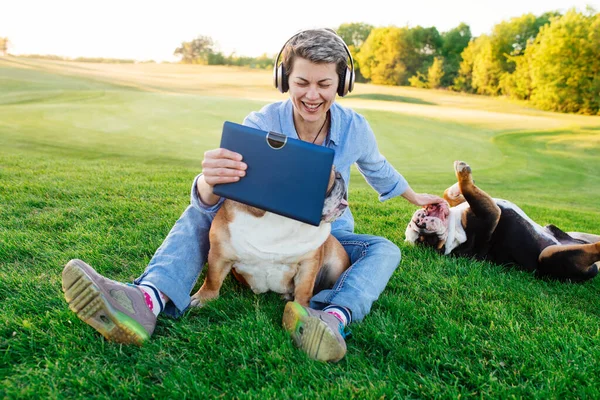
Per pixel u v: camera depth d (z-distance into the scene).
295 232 2.13
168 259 2.17
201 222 2.33
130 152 12.18
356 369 1.86
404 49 64.88
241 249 2.17
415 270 2.96
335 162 2.59
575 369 1.91
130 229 3.36
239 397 1.61
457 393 1.72
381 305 2.41
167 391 1.63
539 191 11.81
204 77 49.06
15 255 2.80
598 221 6.05
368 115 22.61
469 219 3.18
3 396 1.56
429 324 2.27
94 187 4.89
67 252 2.83
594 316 2.52
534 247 3.07
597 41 38.00
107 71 47.97
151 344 1.89
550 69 39.94
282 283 2.34
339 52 2.17
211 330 2.01
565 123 24.95
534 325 2.32
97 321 1.83
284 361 1.84
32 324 1.94
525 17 51.97
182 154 12.42
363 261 2.40
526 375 1.89
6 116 16.39
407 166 13.80
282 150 1.89
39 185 4.79
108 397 1.60
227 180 1.88
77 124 16.00
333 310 2.12
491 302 2.53
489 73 52.06
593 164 16.48
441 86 59.81
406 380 1.80
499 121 24.81
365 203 5.35
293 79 2.21
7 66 38.34
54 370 1.69
